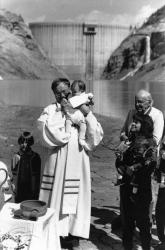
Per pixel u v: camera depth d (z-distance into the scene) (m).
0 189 4.75
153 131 5.54
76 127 5.36
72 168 5.29
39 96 70.12
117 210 7.25
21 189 5.85
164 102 54.97
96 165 11.36
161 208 5.46
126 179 5.12
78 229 5.31
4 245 4.25
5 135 15.95
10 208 4.64
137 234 6.07
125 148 5.15
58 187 5.29
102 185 9.16
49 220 4.50
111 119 21.77
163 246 5.48
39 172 5.91
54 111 5.36
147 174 5.04
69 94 5.42
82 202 5.38
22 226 4.27
